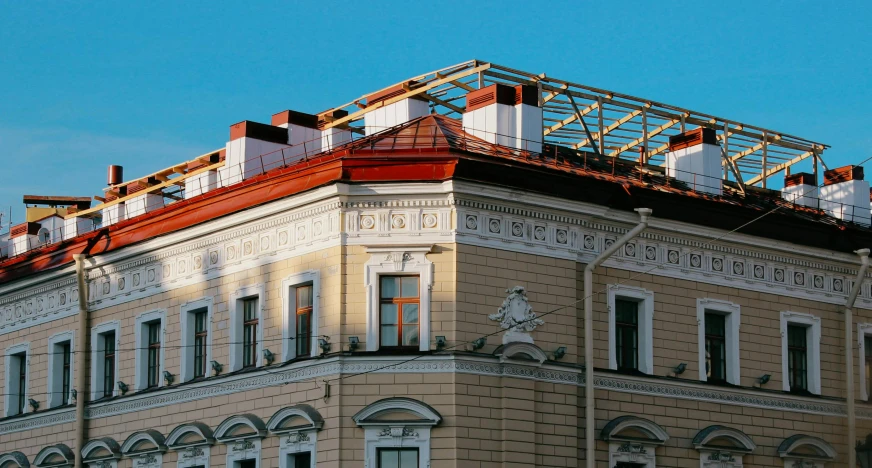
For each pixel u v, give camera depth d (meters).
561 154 50.47
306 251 45.81
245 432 46.69
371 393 43.66
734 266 50.56
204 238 49.72
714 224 49.66
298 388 45.22
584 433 45.66
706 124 57.50
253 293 47.66
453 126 49.28
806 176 57.66
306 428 44.34
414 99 51.75
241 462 47.06
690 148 52.97
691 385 48.53
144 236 51.84
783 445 50.34
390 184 44.28
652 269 48.44
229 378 47.78
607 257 46.22
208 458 48.06
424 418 43.06
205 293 49.59
